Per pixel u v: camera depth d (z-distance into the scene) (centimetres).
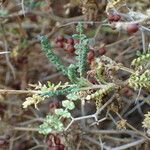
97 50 33
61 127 27
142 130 39
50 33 39
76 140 34
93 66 29
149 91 35
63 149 31
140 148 38
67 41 32
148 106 39
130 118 40
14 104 39
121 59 38
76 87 27
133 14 30
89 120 37
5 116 39
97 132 34
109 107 30
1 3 36
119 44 40
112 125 38
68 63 40
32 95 30
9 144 40
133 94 34
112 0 30
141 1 37
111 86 28
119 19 30
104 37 39
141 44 38
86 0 34
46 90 27
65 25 37
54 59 28
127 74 36
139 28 31
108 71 28
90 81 29
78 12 40
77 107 40
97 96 28
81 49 28
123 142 39
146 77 27
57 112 27
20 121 39
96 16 34
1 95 34
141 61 28
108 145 39
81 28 28
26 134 40
